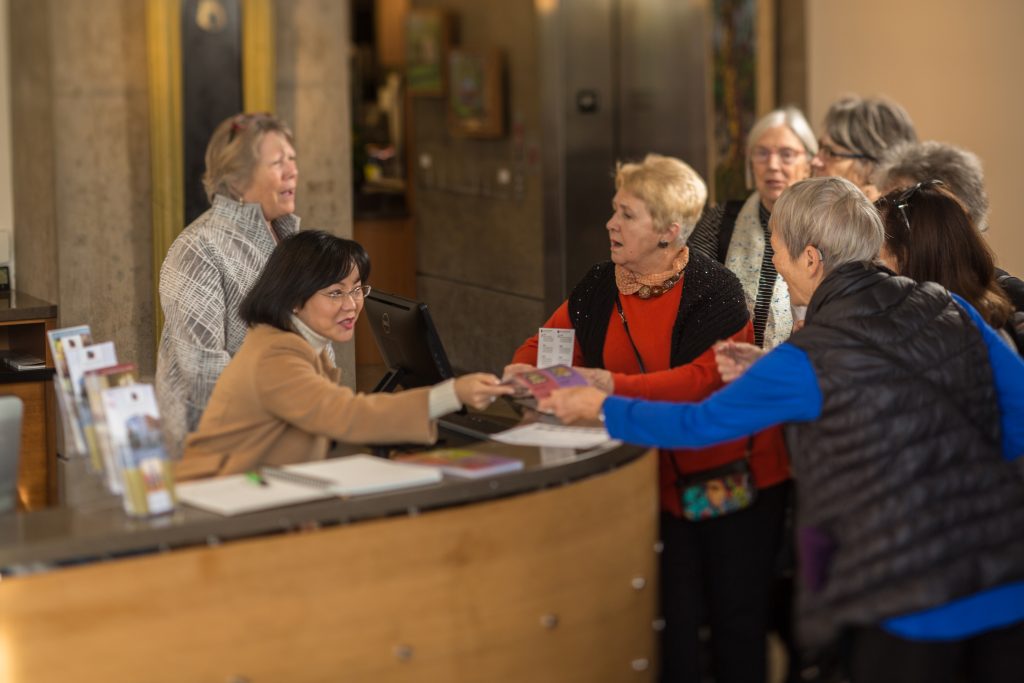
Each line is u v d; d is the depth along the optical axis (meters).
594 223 8.00
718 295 3.71
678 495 3.55
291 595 2.75
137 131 5.90
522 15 8.05
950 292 3.35
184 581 2.65
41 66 5.75
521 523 3.00
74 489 2.97
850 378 2.72
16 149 5.92
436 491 2.88
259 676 2.73
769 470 3.60
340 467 3.01
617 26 7.84
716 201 7.48
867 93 7.22
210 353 3.93
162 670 2.65
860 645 2.74
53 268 5.84
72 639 2.58
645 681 3.40
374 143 10.71
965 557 2.62
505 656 3.02
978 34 6.62
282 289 3.37
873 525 2.63
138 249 5.96
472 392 3.21
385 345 4.06
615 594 3.24
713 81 7.39
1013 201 6.54
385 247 9.13
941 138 6.87
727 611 3.62
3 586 2.53
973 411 2.78
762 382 2.80
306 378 3.24
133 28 5.84
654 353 3.73
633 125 7.87
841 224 3.07
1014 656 2.73
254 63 5.98
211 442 3.27
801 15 7.55
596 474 3.19
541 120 7.89
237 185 4.18
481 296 8.66
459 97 8.54
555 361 3.74
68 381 3.03
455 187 8.81
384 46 11.19
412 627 2.88
